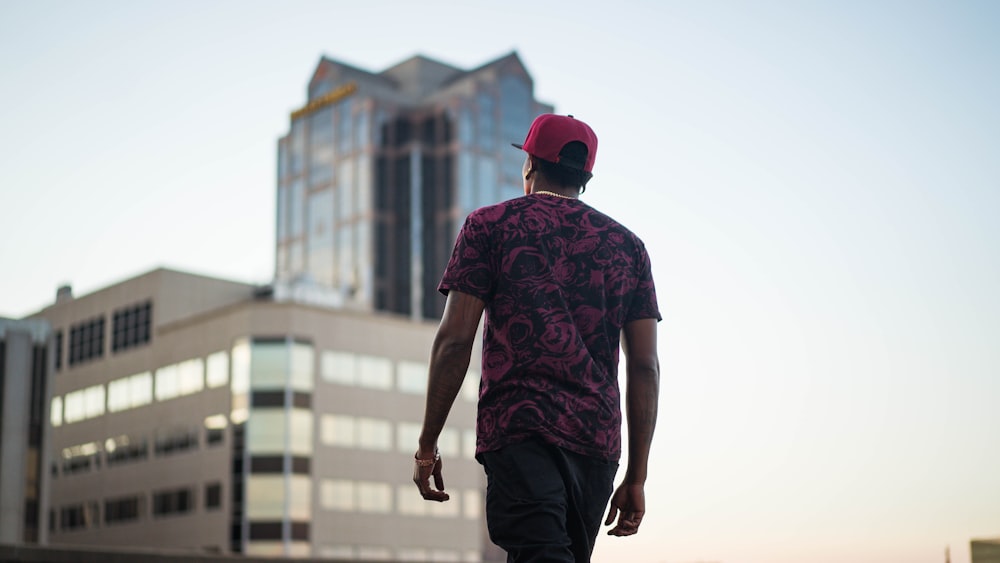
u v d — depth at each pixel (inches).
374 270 6811.0
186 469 3427.7
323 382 3348.9
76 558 1216.8
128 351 3759.8
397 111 7135.8
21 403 2664.9
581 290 135.9
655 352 142.4
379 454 3432.6
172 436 3501.5
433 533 3491.6
